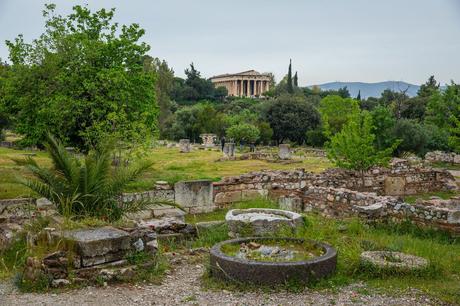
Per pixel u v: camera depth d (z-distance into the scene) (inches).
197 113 2711.6
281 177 677.9
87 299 241.1
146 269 283.7
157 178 704.4
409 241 373.1
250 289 257.4
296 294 250.1
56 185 337.1
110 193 346.9
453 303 241.6
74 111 802.2
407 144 1612.9
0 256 348.8
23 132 864.9
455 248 383.9
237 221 382.0
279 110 2561.5
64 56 841.5
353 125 786.8
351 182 770.8
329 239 364.5
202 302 238.1
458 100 1841.8
